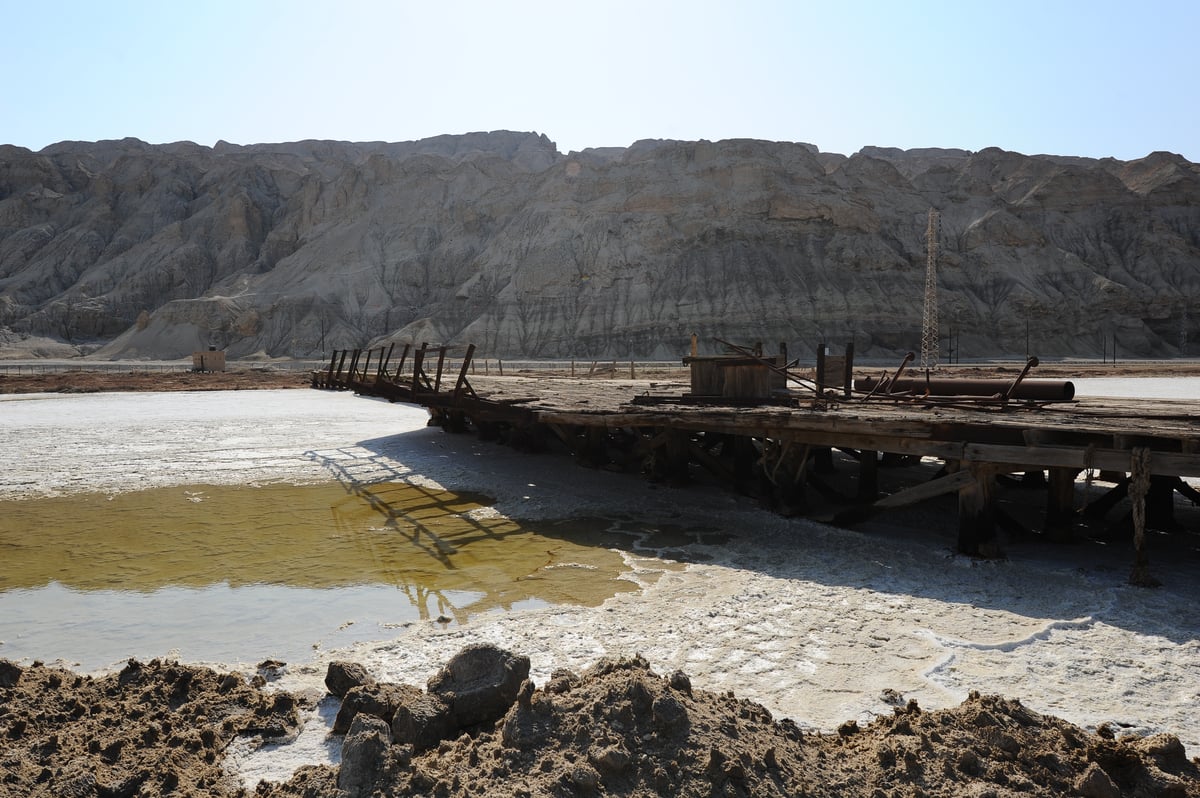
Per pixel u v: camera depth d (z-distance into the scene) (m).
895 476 16.86
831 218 120.50
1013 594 8.59
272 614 8.20
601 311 111.38
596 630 7.55
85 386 49.94
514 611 8.22
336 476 17.03
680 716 4.24
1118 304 122.31
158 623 7.94
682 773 3.92
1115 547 10.78
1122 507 13.66
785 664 6.62
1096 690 6.02
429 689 5.15
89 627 7.84
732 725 4.41
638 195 125.88
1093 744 4.37
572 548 10.94
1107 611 7.89
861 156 145.88
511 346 109.44
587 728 4.23
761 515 12.81
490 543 11.27
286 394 43.09
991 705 4.86
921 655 6.79
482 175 156.00
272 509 13.70
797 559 10.21
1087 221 142.88
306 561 10.31
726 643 7.14
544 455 19.20
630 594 8.77
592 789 3.79
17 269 158.62
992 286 123.81
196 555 10.64
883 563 9.97
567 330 110.38
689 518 12.75
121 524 12.53
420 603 8.55
